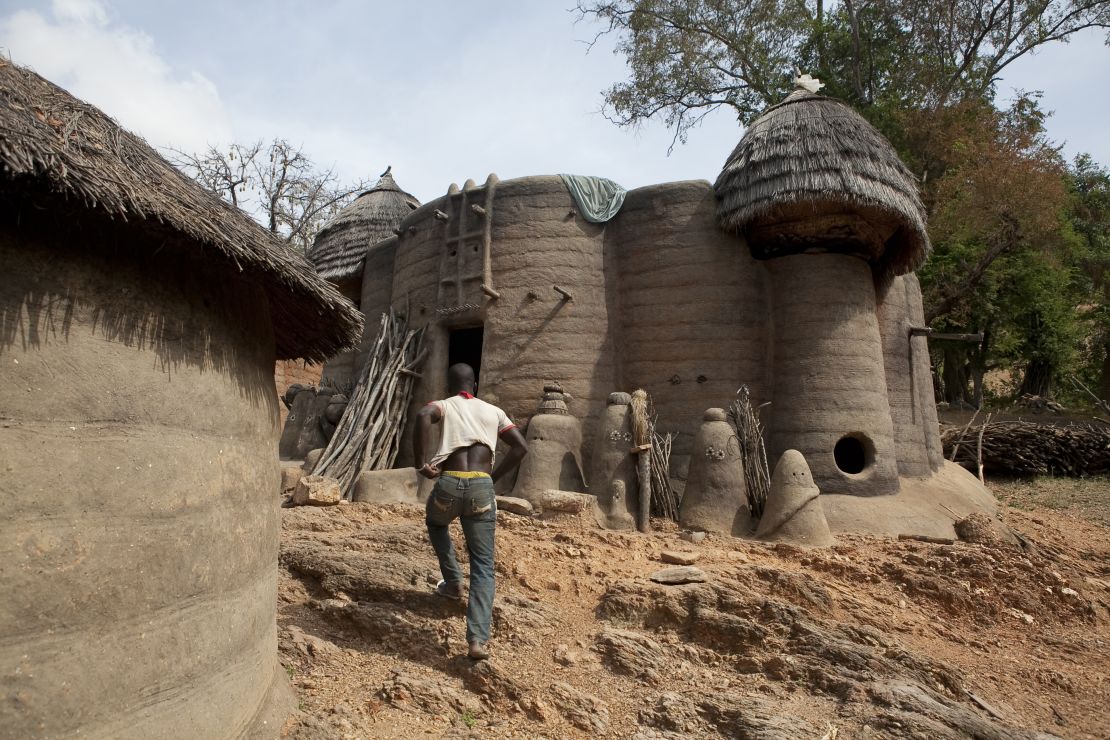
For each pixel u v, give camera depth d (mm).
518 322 10922
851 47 24109
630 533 8242
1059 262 22016
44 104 2910
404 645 5219
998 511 12000
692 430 10023
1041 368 27141
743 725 4371
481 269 11297
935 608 6871
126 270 2916
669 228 10680
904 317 12055
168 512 2941
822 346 9805
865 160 9602
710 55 25406
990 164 19125
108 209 2666
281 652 4945
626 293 10922
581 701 4621
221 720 3201
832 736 4301
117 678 2670
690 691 4875
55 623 2484
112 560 2682
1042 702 5234
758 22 24375
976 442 15922
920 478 11141
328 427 14219
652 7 24672
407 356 12141
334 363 16047
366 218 16969
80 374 2684
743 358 10156
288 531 7633
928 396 12789
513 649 5254
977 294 23172
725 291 10320
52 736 2445
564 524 8195
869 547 8141
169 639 2910
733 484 8688
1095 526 11750
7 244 2541
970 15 22141
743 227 10172
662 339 10453
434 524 5246
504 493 10250
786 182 9547
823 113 10086
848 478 9445
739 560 7207
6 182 2432
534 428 9680
